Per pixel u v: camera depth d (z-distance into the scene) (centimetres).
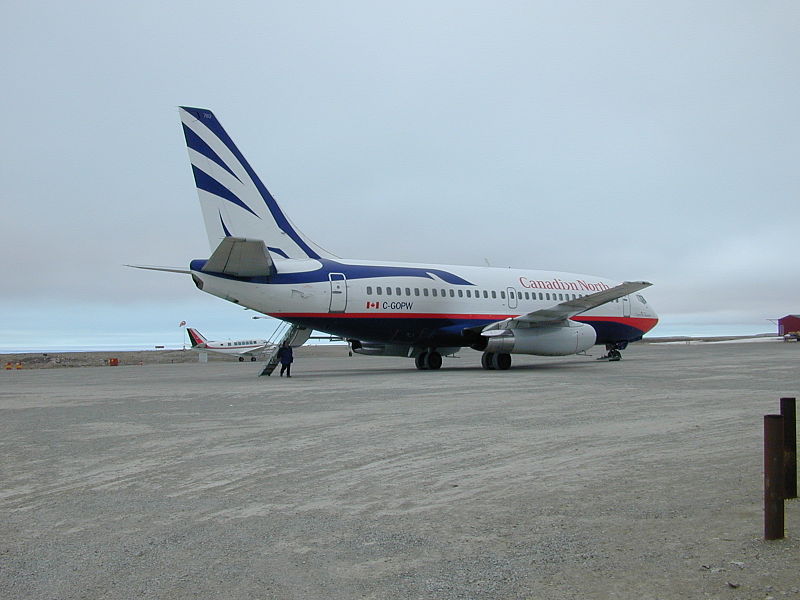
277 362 2533
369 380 2091
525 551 462
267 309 2239
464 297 2647
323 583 412
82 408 1386
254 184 2300
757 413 1129
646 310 3278
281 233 2350
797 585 390
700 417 1088
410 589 400
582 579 409
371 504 595
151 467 764
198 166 2208
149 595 399
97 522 550
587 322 3019
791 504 563
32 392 1891
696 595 380
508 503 588
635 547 464
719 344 6825
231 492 646
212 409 1320
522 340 2486
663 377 2012
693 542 471
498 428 1008
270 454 830
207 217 2214
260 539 500
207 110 2228
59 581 422
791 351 4266
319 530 520
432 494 626
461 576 419
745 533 487
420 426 1039
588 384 1772
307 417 1166
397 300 2477
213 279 2173
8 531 529
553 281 2973
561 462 755
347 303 2366
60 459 817
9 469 762
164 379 2472
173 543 494
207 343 5750
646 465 730
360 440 920
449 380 1998
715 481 652
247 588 407
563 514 549
